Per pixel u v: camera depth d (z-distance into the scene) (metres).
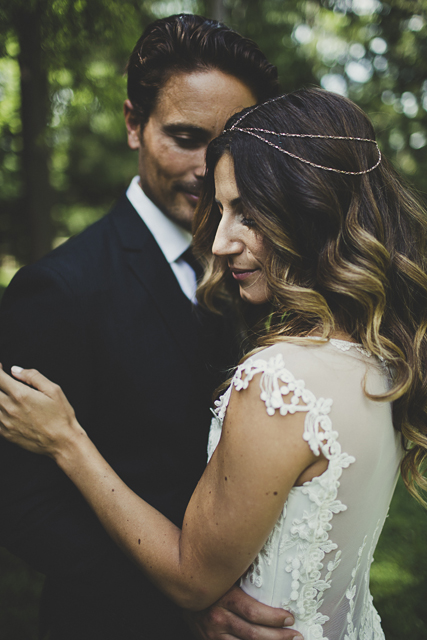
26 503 1.18
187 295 1.60
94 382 1.32
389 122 6.79
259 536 0.92
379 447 0.99
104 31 3.20
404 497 3.50
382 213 1.08
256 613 0.98
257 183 1.00
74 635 1.29
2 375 1.16
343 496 0.95
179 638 1.25
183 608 1.05
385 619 2.48
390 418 1.05
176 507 1.34
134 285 1.40
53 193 6.98
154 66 1.41
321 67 8.67
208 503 0.95
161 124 1.44
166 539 1.05
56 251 1.36
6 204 10.25
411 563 2.86
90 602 1.22
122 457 1.36
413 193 1.16
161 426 1.35
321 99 1.04
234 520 0.91
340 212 1.00
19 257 11.02
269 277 1.04
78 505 1.25
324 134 1.00
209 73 1.39
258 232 1.06
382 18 7.05
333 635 1.07
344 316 1.05
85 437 1.17
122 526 1.08
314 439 0.88
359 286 0.98
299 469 0.90
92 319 1.29
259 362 0.93
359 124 1.06
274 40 8.35
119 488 1.13
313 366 0.93
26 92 4.54
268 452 0.88
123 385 1.32
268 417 0.89
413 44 7.02
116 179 12.20
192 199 1.50
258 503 0.89
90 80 3.96
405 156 7.04
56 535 1.17
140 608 1.19
